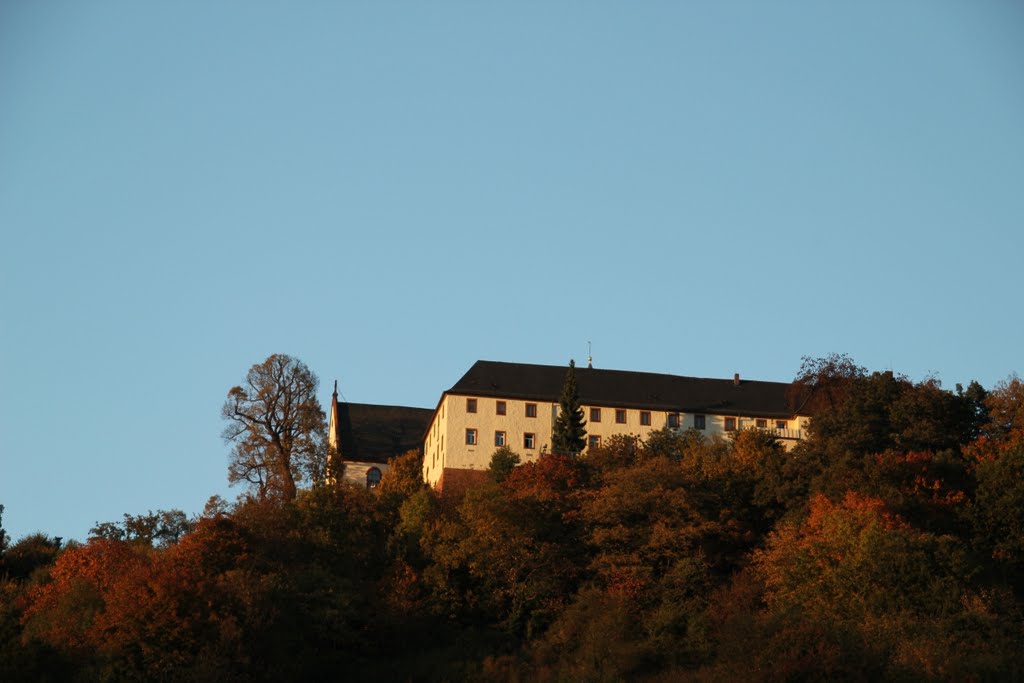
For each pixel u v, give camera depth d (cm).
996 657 7206
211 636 7962
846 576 8169
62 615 8475
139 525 12044
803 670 7138
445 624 9162
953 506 9381
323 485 10769
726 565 9806
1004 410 11300
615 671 8100
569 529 9981
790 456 10856
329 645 8562
